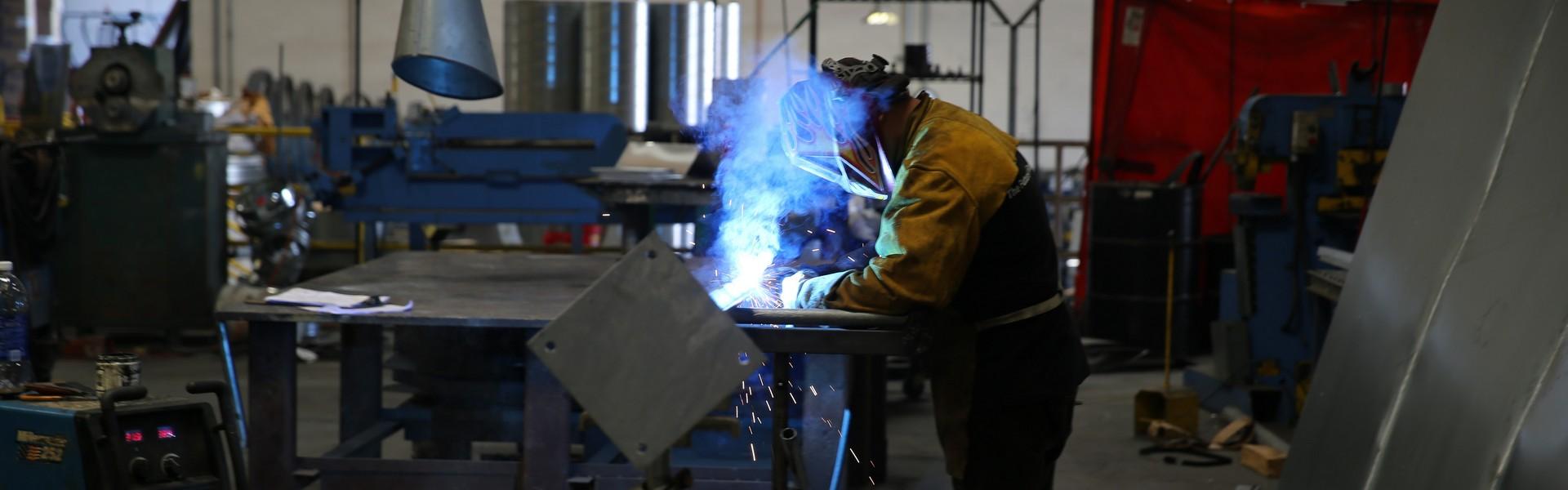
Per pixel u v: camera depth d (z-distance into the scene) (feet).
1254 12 24.12
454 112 20.47
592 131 20.45
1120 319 22.12
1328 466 11.29
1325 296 15.55
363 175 20.84
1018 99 38.29
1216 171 24.16
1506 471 8.08
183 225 21.83
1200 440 16.34
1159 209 21.67
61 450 8.69
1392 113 17.40
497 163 20.53
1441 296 10.19
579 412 11.98
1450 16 11.95
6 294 10.84
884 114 8.18
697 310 5.97
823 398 9.63
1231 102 23.24
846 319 7.22
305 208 23.59
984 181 7.70
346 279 11.29
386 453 15.07
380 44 37.65
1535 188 9.34
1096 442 16.62
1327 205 17.61
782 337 7.25
